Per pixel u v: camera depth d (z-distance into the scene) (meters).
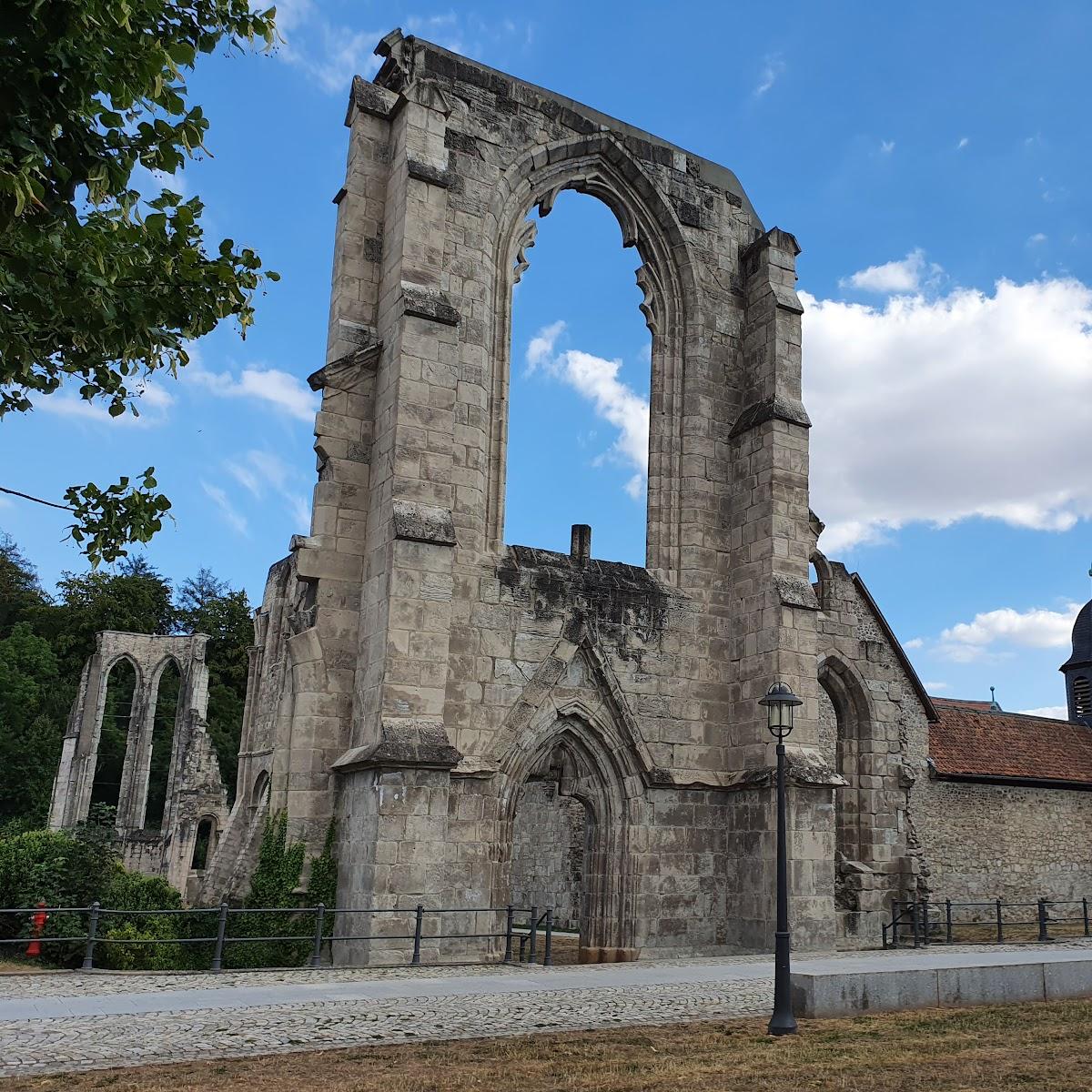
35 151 7.71
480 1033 12.35
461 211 24.52
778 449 26.12
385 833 19.39
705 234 28.28
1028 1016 14.51
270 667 37.31
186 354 9.82
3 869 19.59
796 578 25.62
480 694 22.69
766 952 23.31
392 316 22.75
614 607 24.88
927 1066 11.29
